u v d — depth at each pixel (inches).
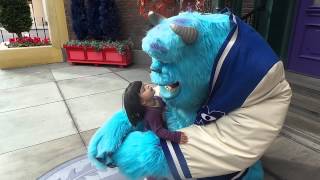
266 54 69.4
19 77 257.6
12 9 313.9
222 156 70.3
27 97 204.1
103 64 289.0
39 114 173.2
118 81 236.1
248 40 69.9
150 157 71.7
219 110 71.9
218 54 68.4
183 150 71.7
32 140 141.8
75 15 287.3
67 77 252.8
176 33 64.6
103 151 76.1
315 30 187.6
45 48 303.6
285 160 112.6
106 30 284.0
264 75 67.2
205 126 75.0
